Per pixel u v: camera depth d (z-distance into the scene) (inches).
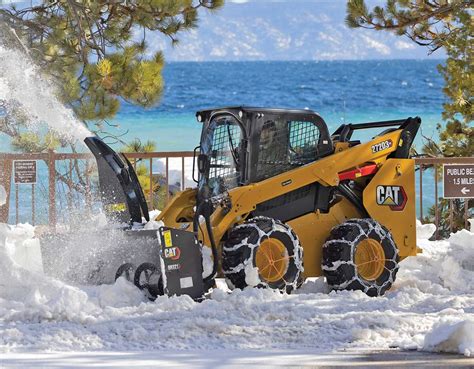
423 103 5315.0
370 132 2760.8
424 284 756.0
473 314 611.8
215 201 706.2
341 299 679.1
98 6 1195.9
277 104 5585.6
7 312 606.9
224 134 749.3
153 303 639.1
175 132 3582.7
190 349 517.7
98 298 659.4
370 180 769.6
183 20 1205.1
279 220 735.1
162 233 667.4
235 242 690.2
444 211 1258.6
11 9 1227.9
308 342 537.6
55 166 991.6
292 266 706.8
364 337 544.7
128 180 749.3
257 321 591.8
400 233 775.1
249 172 730.8
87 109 1147.9
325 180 744.3
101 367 434.9
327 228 756.6
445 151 1355.8
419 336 541.3
